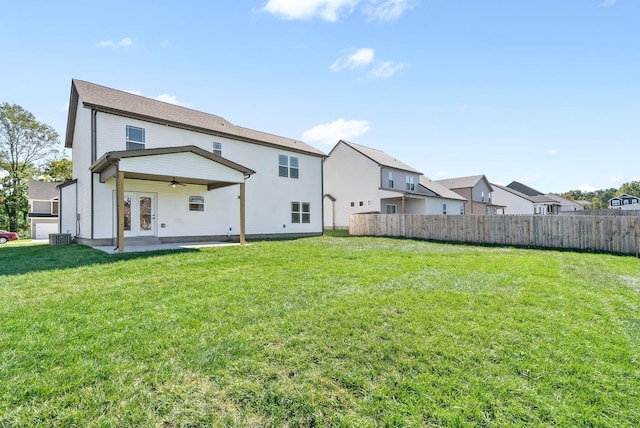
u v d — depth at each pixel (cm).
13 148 2972
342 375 258
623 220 1018
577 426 200
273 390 239
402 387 242
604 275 641
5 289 506
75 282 551
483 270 678
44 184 2694
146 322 366
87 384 244
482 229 1354
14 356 284
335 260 803
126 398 228
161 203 1235
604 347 302
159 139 1230
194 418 209
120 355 289
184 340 319
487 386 241
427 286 531
